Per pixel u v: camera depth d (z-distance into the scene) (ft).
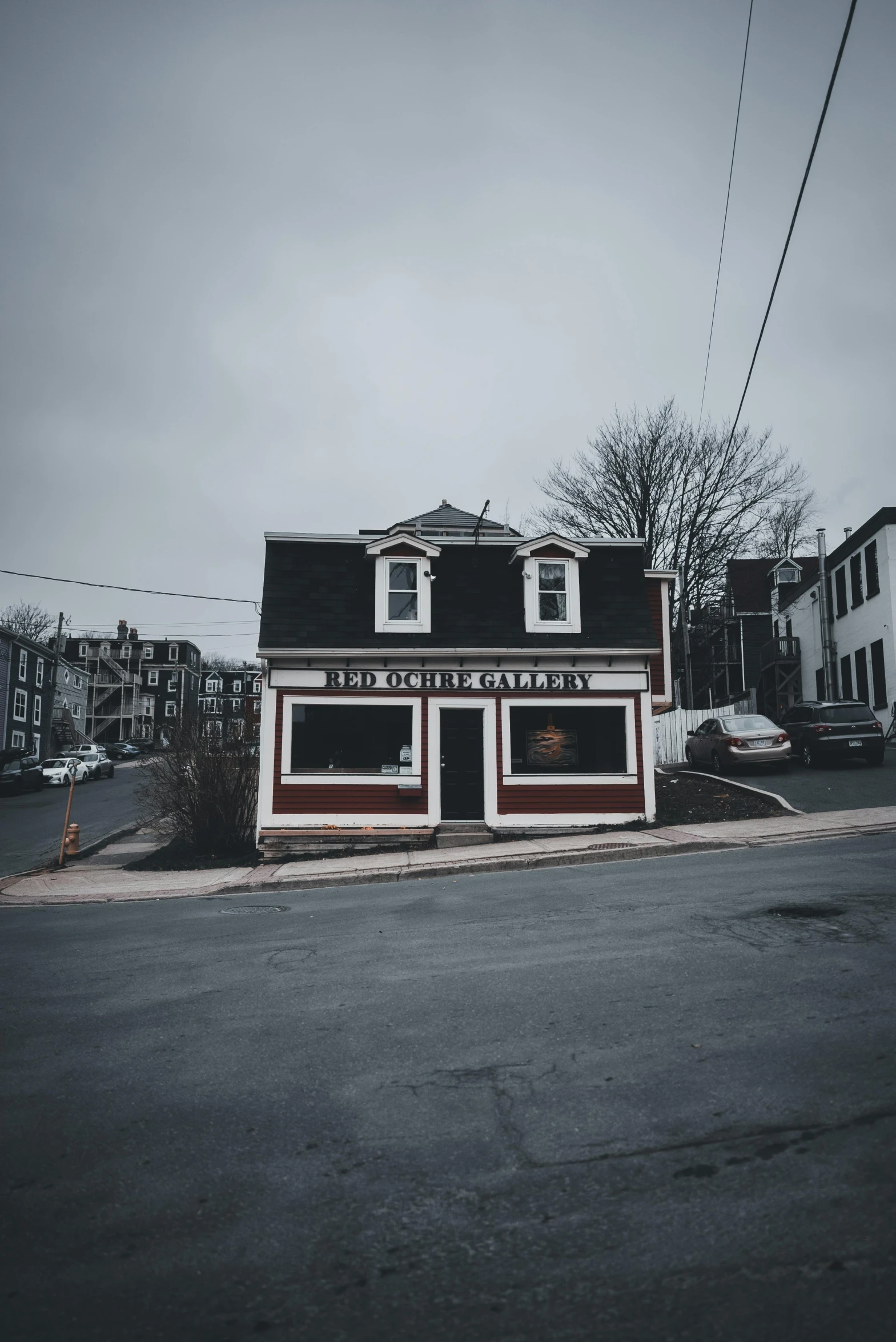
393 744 61.57
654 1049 16.24
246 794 62.85
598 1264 10.06
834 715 78.07
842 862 36.58
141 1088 16.11
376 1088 15.44
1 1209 11.91
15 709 182.09
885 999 18.01
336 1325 9.27
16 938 33.53
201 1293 9.91
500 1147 12.98
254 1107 14.99
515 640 63.16
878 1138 12.41
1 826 91.35
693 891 31.78
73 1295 9.94
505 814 60.90
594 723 62.54
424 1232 10.90
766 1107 13.58
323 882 46.83
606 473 122.93
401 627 63.21
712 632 157.07
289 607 62.95
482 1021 18.60
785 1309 9.12
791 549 153.48
